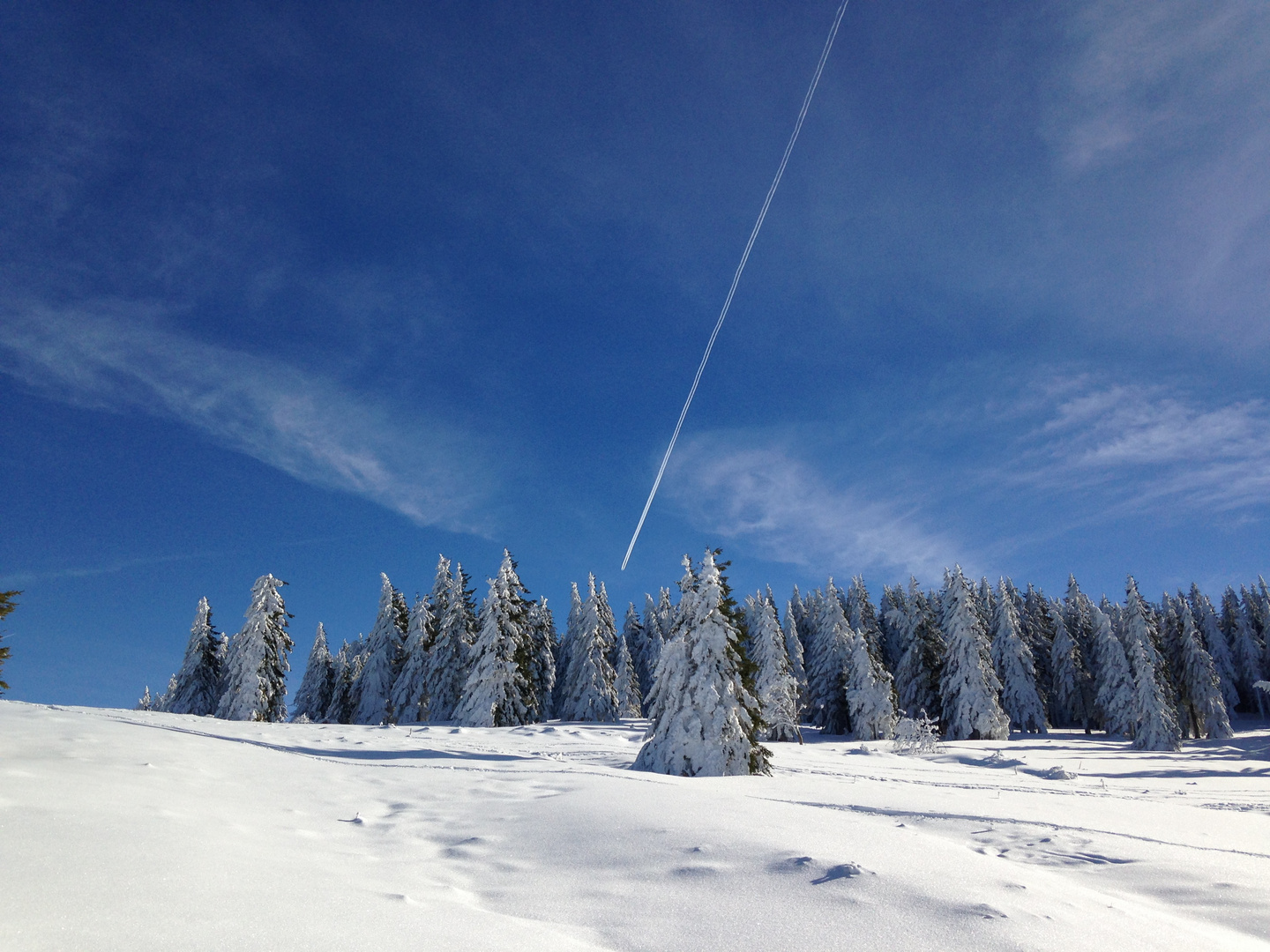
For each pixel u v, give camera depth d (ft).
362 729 88.07
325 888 13.78
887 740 119.44
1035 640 194.80
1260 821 34.42
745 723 56.54
